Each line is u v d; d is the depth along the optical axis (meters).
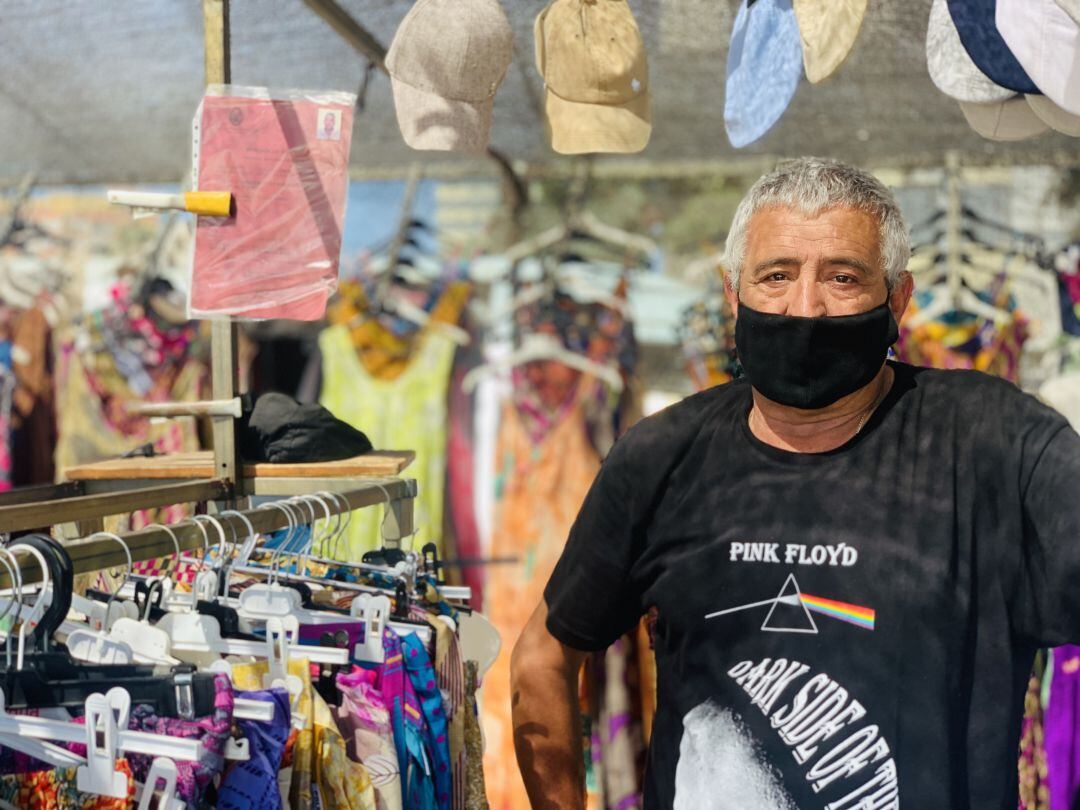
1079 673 2.49
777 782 1.19
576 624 1.41
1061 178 3.44
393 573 1.69
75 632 1.14
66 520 1.37
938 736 1.15
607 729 2.62
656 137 3.50
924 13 2.03
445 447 3.46
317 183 1.66
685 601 1.28
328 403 3.50
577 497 3.41
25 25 2.61
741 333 1.25
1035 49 1.24
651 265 3.62
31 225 3.74
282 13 2.44
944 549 1.18
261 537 1.68
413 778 1.47
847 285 1.21
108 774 0.98
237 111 1.65
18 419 3.60
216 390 1.84
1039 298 3.26
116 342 3.47
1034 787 2.51
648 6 2.21
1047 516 1.15
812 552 1.22
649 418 1.38
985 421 1.22
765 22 1.50
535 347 3.46
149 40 2.74
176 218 3.56
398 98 1.55
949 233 3.30
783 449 1.27
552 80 1.61
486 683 3.37
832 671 1.18
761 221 1.24
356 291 3.52
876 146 3.40
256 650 1.31
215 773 1.05
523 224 3.83
